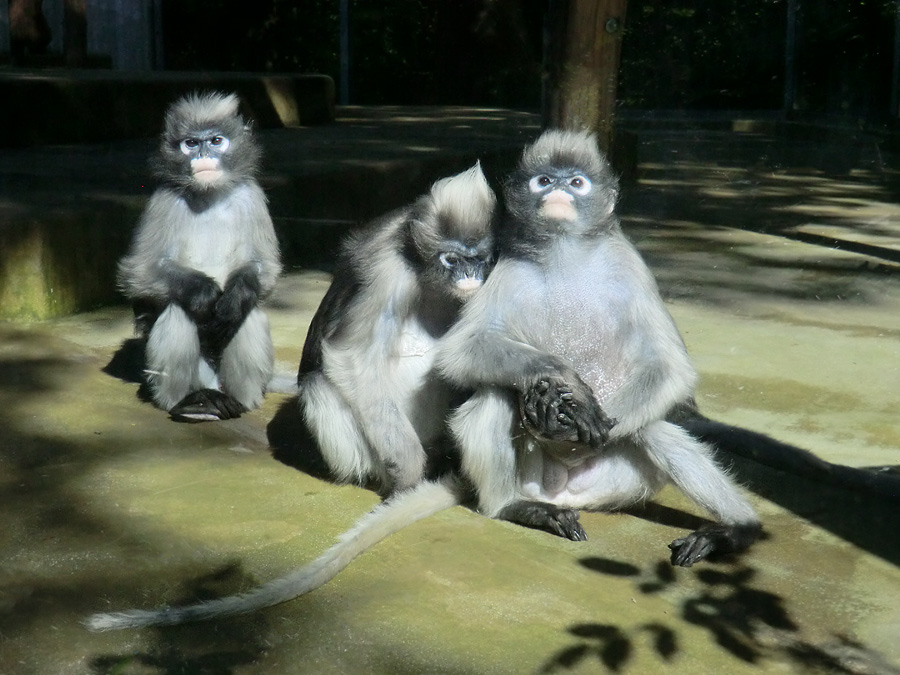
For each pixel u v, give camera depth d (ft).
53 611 5.41
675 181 19.99
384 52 26.35
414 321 6.92
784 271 12.36
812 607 5.67
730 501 6.25
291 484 6.76
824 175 21.13
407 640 5.29
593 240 6.39
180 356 7.73
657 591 5.76
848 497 6.79
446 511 6.50
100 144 14.65
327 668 5.10
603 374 6.48
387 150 15.29
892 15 24.31
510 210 6.40
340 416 6.70
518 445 6.46
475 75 25.81
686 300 10.97
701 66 26.48
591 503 6.63
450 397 6.91
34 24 21.13
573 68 11.57
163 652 5.17
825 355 9.22
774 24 25.94
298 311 10.37
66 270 9.78
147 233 8.09
